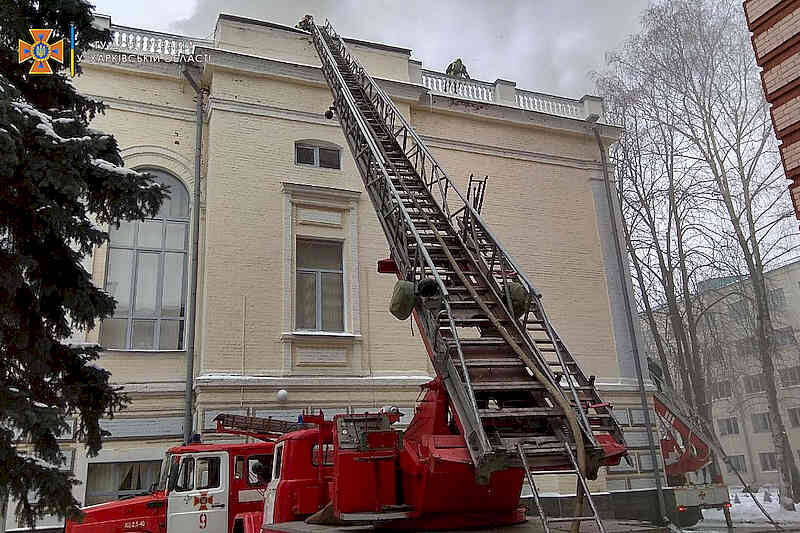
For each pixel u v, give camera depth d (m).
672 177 22.83
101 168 6.32
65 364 6.77
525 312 7.24
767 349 20.72
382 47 17.23
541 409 5.89
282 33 15.95
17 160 5.48
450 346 6.50
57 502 5.98
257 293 13.66
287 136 15.10
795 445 36.53
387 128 11.92
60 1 7.16
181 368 13.14
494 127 18.16
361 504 6.70
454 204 16.84
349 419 7.10
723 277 23.08
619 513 15.32
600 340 17.31
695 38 22.28
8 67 7.08
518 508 6.93
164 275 13.78
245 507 9.34
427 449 6.10
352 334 14.12
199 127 14.58
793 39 6.83
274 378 13.08
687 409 18.42
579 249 18.02
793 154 6.82
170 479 9.33
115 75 14.42
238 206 14.11
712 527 15.87
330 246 15.01
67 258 6.55
